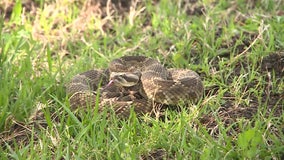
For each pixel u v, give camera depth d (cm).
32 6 1647
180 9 1600
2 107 1169
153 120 1091
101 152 1010
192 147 991
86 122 1083
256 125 1016
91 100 1152
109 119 1111
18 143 1098
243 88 1230
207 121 1112
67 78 1282
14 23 1561
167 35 1469
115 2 1677
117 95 1205
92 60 1382
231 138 1016
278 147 978
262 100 1181
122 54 1401
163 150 1023
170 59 1375
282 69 1281
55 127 1081
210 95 1199
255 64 1299
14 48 1407
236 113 1137
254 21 1480
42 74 1303
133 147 1005
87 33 1527
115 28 1550
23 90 1198
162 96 1170
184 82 1170
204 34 1430
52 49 1446
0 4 1652
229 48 1384
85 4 1627
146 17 1605
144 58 1293
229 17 1545
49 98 1224
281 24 1435
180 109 1174
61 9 1611
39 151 1037
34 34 1505
